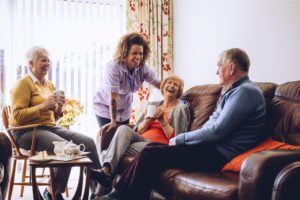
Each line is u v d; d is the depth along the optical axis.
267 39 3.50
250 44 3.73
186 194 2.21
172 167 2.47
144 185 2.46
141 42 3.41
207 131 2.43
